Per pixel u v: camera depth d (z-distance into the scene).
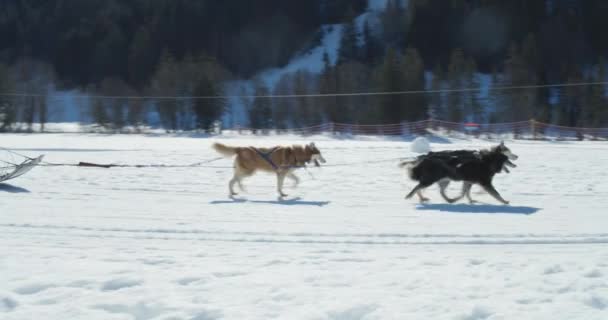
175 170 15.69
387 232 8.08
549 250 7.09
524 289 5.33
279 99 56.31
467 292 5.25
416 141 22.02
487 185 10.63
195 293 5.22
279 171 11.55
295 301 5.02
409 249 7.12
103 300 5.00
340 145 27.92
